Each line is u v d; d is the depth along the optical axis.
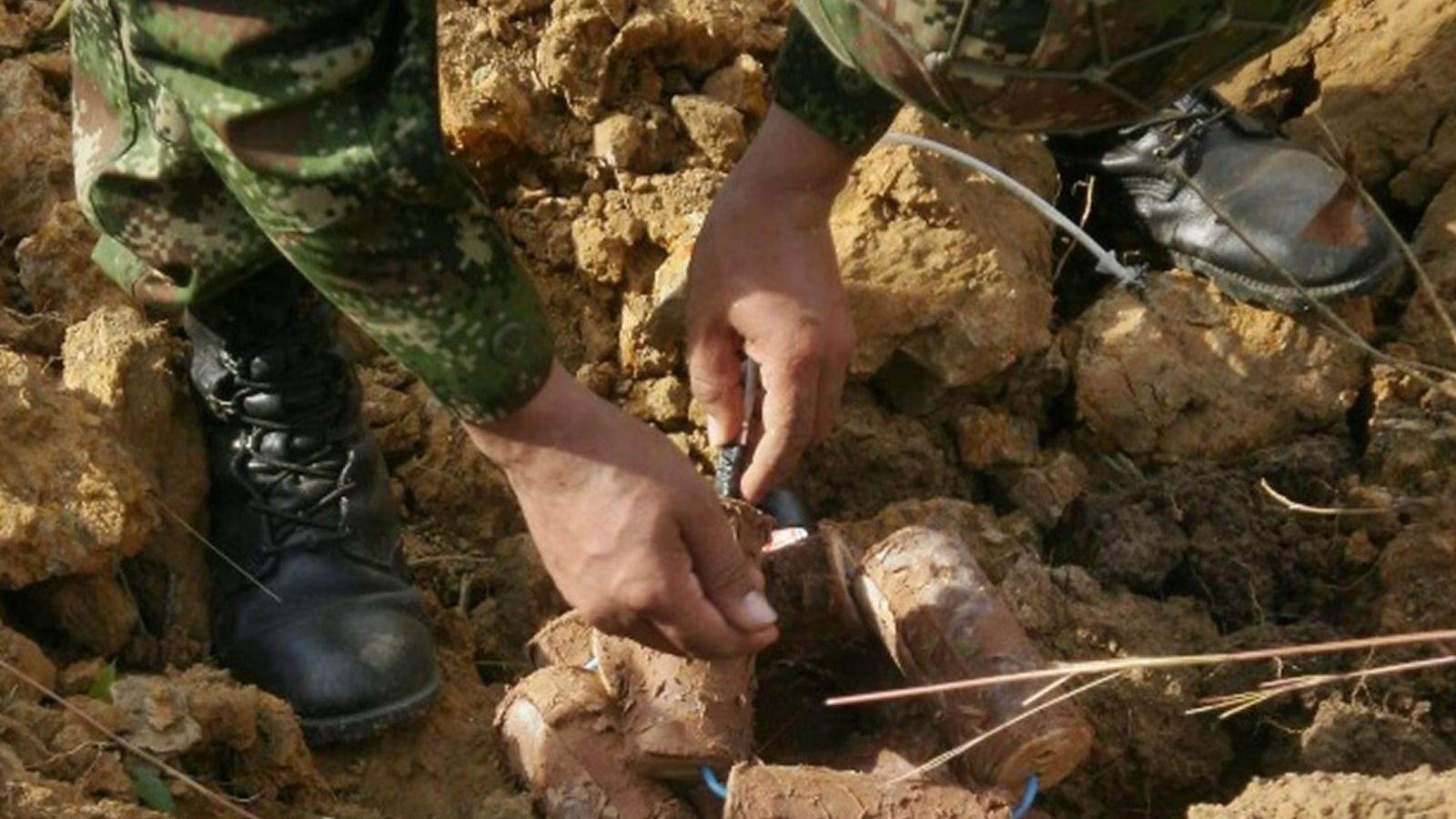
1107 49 1.08
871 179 1.72
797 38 1.33
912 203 1.71
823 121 1.34
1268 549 1.63
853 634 1.43
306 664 1.45
